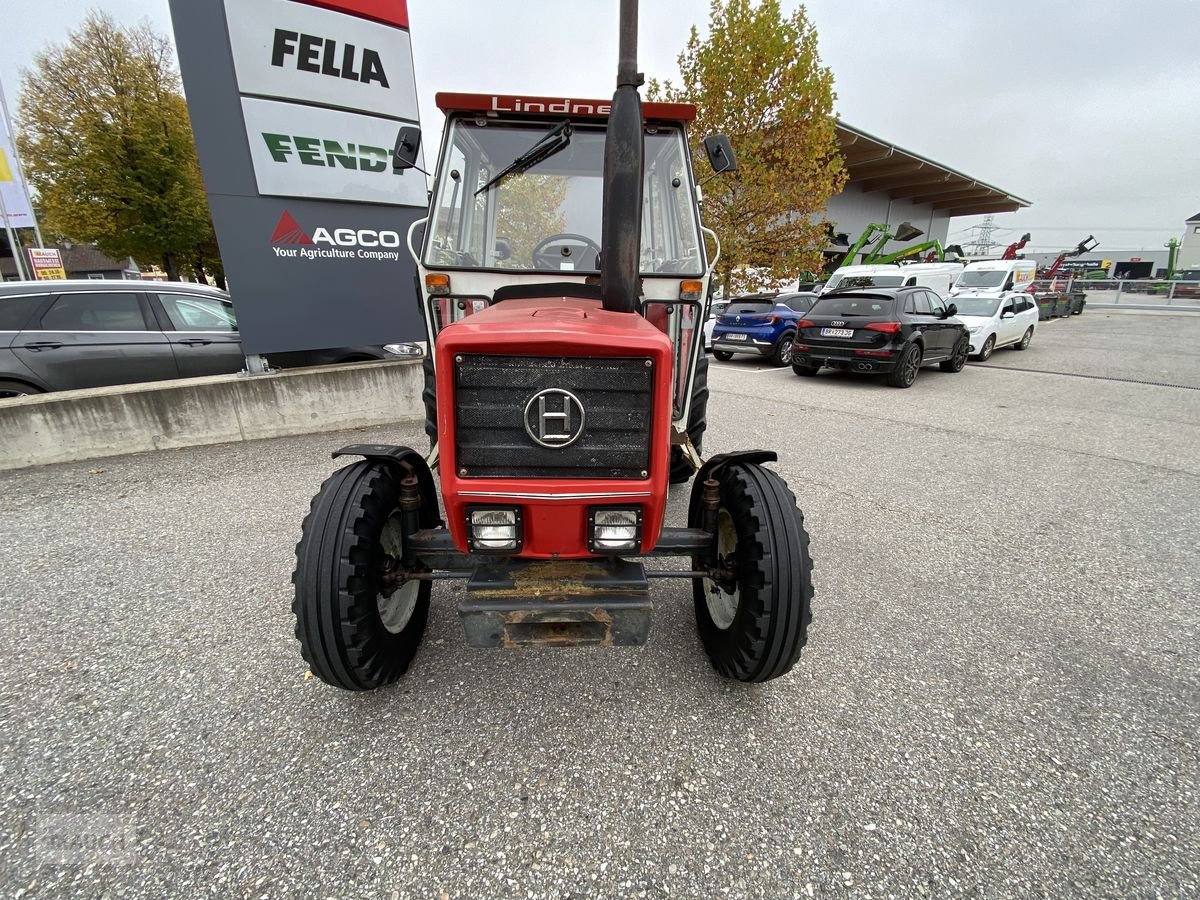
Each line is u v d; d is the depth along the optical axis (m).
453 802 1.83
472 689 2.34
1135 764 2.01
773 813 1.81
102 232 17.00
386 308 6.33
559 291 2.79
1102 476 5.04
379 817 1.78
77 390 5.23
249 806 1.80
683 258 3.13
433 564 2.27
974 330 12.16
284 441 5.70
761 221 13.73
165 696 2.28
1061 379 10.09
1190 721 2.21
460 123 3.12
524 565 2.04
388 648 2.18
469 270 3.05
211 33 5.02
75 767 1.93
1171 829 1.76
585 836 1.72
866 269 15.99
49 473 4.81
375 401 6.23
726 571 2.23
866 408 7.69
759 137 13.09
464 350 1.68
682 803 1.84
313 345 6.01
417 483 2.28
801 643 2.06
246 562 3.38
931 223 39.31
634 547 1.89
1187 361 12.16
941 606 3.00
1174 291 33.53
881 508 4.30
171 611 2.88
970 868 1.64
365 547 2.03
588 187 3.13
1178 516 4.19
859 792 1.88
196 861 1.63
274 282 5.69
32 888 1.54
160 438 5.35
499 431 1.76
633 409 1.76
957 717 2.22
